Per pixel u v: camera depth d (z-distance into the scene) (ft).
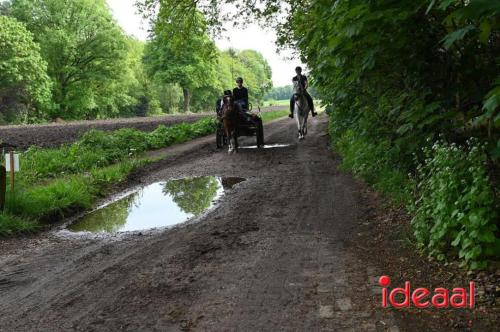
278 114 155.33
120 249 20.81
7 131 97.35
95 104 209.36
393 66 19.16
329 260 17.39
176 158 52.19
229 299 14.37
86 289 16.12
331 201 27.07
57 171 43.24
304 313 13.08
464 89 17.67
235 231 22.27
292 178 35.53
